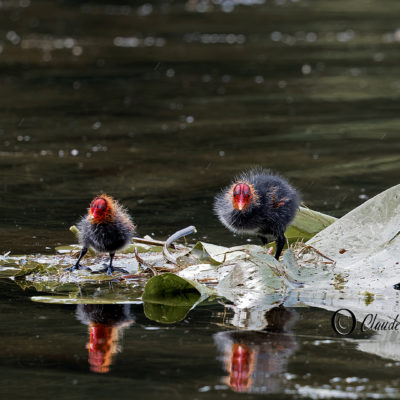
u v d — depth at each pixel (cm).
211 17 4581
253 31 4059
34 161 1761
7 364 736
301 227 1205
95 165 1728
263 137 2012
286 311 888
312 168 1686
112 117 2269
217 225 1285
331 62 3173
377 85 2700
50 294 962
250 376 707
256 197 1073
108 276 1034
